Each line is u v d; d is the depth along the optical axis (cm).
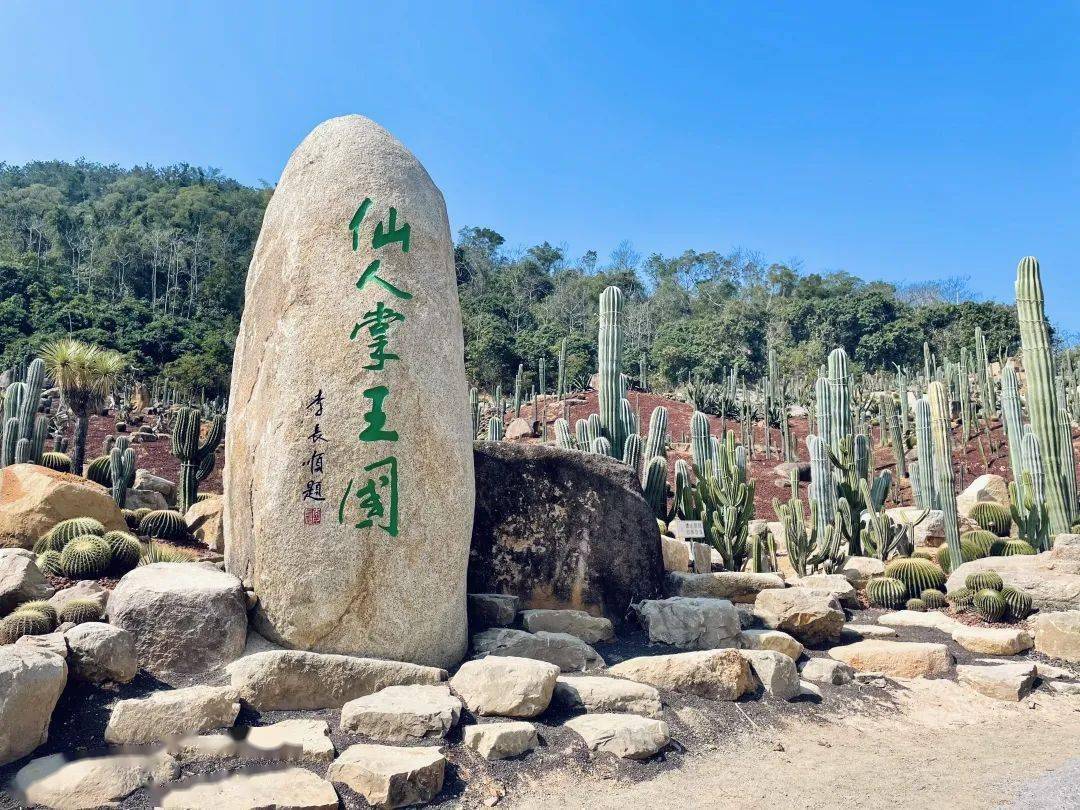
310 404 562
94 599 596
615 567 784
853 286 7319
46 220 8475
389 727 468
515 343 4956
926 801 475
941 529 1338
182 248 7906
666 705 578
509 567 748
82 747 428
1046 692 716
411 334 585
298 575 540
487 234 8956
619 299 1231
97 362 1558
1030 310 1218
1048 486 1162
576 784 467
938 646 759
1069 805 459
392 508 555
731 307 6172
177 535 948
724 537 1063
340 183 608
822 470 1255
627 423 1212
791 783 498
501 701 508
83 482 914
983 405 2862
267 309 608
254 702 483
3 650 445
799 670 709
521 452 784
